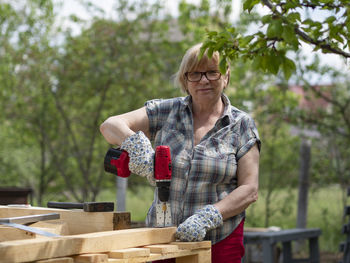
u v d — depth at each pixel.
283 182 8.34
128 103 7.79
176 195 2.24
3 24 7.70
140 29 8.10
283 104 7.97
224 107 2.38
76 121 8.14
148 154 2.07
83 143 8.22
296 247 7.43
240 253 2.24
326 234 7.95
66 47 7.88
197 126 2.35
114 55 7.99
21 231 1.89
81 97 7.98
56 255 1.45
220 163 2.21
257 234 5.15
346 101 7.82
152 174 2.07
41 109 7.98
